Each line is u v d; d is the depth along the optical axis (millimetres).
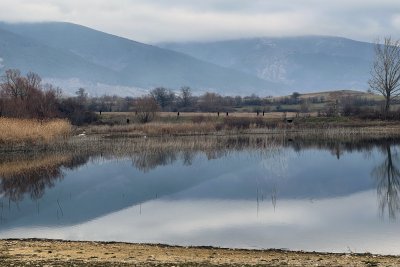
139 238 28422
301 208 36438
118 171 56562
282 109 162375
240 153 71625
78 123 107000
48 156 67875
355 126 104750
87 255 22656
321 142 85188
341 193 42781
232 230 30000
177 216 34281
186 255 23312
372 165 60094
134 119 112750
